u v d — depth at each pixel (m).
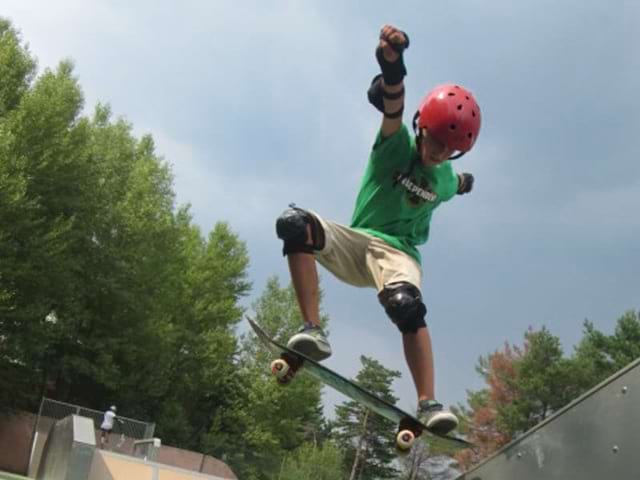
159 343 35.91
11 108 29.84
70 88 31.00
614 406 3.83
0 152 26.64
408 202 4.28
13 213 26.91
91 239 32.75
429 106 4.12
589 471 3.88
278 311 44.59
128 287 34.22
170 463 32.56
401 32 3.80
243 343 45.22
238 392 43.91
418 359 3.97
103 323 33.84
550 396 44.91
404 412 3.95
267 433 41.66
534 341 47.09
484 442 48.47
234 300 44.53
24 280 27.88
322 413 79.06
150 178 37.25
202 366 41.84
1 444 28.72
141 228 34.12
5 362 29.77
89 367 32.28
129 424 27.88
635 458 3.62
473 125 4.08
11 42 30.23
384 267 4.14
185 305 42.44
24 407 31.39
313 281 4.00
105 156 35.47
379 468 72.25
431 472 68.12
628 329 43.59
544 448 4.24
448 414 3.81
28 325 28.22
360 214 4.37
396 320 4.03
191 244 44.56
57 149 28.77
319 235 4.08
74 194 30.34
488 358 56.47
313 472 56.38
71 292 30.25
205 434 41.12
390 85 3.93
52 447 22.53
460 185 4.62
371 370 71.25
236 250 45.34
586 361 44.00
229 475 33.62
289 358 4.02
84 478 18.55
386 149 4.21
